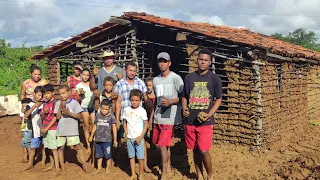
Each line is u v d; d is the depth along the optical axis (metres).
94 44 11.90
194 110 5.63
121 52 11.41
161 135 5.95
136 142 5.98
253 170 6.78
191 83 5.68
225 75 8.88
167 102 5.73
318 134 10.53
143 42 11.28
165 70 6.00
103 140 6.36
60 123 6.43
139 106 6.15
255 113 8.27
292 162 7.32
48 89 6.52
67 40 11.69
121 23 10.45
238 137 8.54
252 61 8.23
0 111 14.03
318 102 13.07
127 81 6.58
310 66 12.00
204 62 5.56
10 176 6.32
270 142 8.69
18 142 9.37
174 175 6.40
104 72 7.29
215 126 8.80
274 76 9.10
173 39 11.53
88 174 6.45
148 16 10.62
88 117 7.84
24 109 6.90
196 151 5.85
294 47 13.72
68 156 7.75
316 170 6.68
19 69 24.52
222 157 7.67
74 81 8.27
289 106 10.11
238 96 8.51
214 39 8.60
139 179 6.06
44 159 6.90
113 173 6.50
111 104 6.48
